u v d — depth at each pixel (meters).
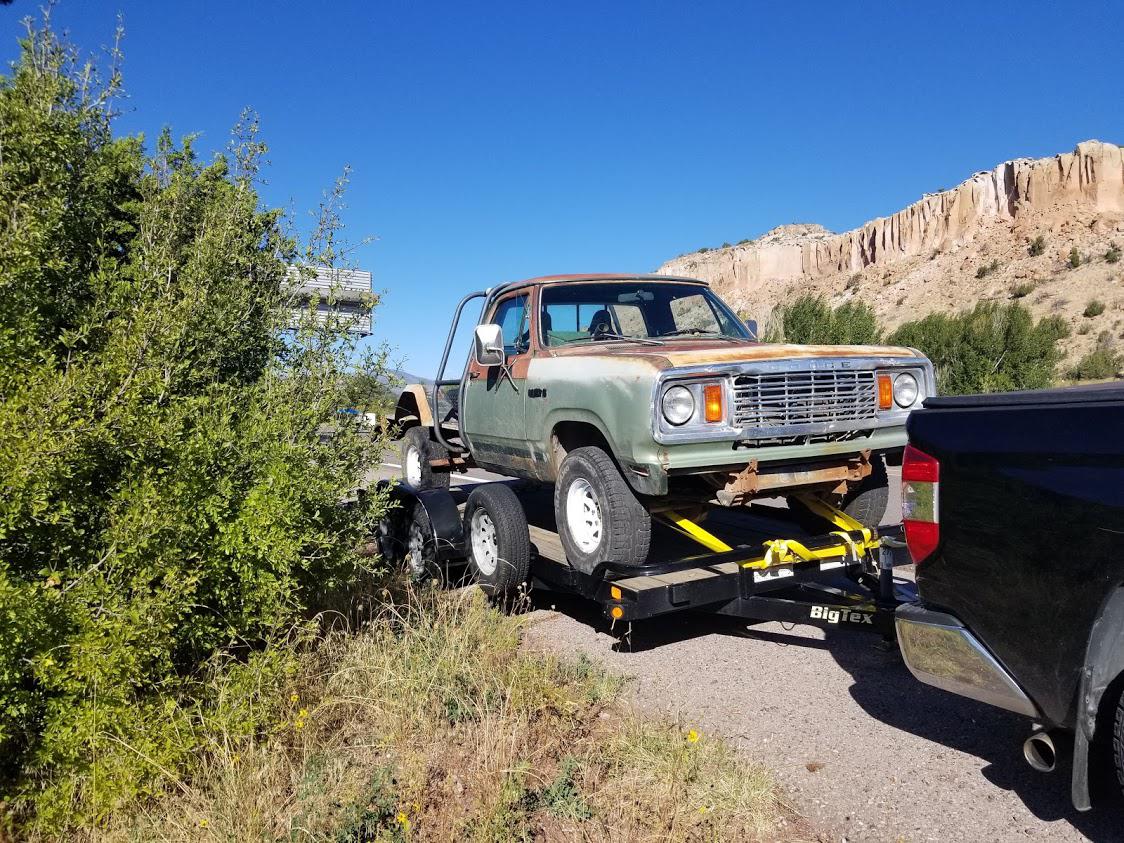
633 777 3.33
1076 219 80.88
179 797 3.20
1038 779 3.35
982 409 3.12
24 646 2.96
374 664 4.22
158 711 3.39
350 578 4.70
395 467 14.20
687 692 4.38
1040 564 2.85
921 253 92.75
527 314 6.31
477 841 2.92
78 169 4.47
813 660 4.80
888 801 3.25
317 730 3.75
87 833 3.02
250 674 3.65
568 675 4.44
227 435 3.83
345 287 5.08
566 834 3.03
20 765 3.12
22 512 3.07
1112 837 2.92
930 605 3.27
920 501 3.26
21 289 3.46
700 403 4.57
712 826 3.04
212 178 4.96
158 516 3.35
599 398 4.94
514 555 5.54
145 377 3.46
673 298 6.62
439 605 5.20
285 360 4.81
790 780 3.44
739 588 4.69
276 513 3.74
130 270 4.34
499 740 3.46
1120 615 2.69
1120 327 60.12
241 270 4.86
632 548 4.91
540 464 5.94
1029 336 30.47
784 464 4.96
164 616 3.31
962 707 4.07
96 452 3.38
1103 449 2.72
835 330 34.12
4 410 3.02
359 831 3.00
